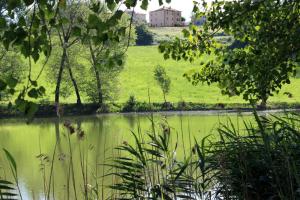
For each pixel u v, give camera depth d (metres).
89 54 42.50
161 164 5.45
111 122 33.78
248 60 7.98
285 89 47.84
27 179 14.29
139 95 51.38
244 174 5.37
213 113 38.19
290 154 5.08
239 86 8.45
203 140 5.43
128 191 5.77
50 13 3.70
